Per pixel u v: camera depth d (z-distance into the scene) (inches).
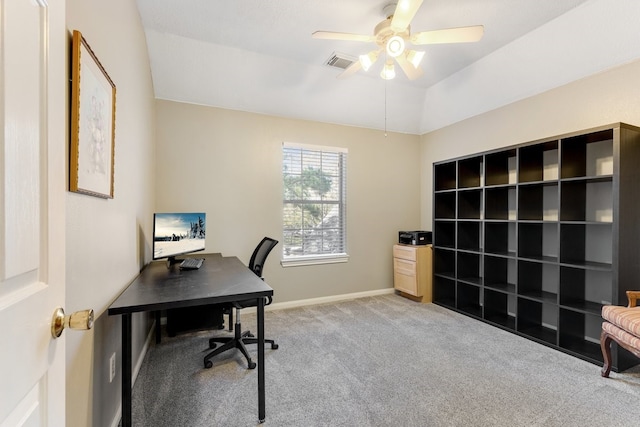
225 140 138.5
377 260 171.9
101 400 57.3
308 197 156.8
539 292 116.7
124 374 57.7
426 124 174.1
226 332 117.3
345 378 83.9
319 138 157.9
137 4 92.3
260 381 67.1
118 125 70.8
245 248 142.1
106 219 60.8
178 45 112.3
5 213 20.2
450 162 148.4
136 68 91.0
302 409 70.7
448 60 124.4
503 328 118.7
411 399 74.3
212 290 68.6
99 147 55.0
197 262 103.5
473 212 146.6
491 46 113.7
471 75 132.6
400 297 166.6
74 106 44.1
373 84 146.1
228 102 136.9
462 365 91.0
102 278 58.2
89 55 49.6
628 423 65.0
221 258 120.0
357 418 67.6
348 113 158.2
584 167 106.3
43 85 25.6
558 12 94.2
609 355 83.4
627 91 96.3
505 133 135.0
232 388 79.4
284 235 151.2
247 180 142.4
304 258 152.8
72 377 44.0
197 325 116.6
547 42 104.3
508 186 120.0
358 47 116.0
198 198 133.6
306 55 121.8
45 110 25.8
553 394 76.0
